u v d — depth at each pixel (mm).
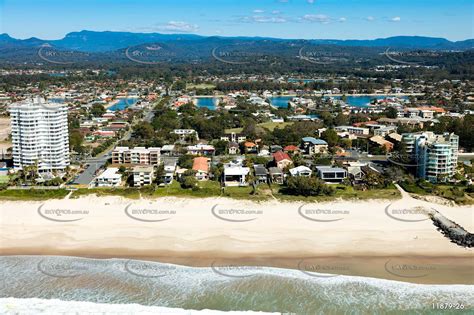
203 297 95062
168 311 82438
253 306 92188
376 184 156250
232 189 155000
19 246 117562
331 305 92250
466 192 150875
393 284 99250
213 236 121438
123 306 84250
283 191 151750
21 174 172125
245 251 113812
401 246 116250
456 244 117250
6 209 139625
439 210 137625
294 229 125188
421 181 157250
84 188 155250
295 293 96312
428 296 94875
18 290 97750
